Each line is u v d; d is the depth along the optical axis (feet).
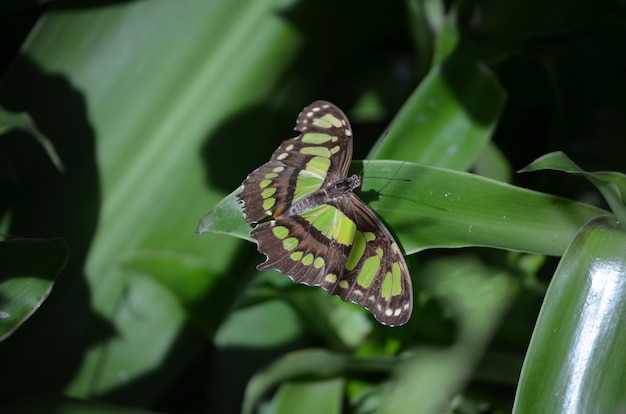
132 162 3.12
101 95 3.13
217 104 3.14
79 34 3.14
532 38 3.16
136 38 3.14
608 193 2.74
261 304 3.09
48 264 2.80
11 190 3.10
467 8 3.12
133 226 3.11
